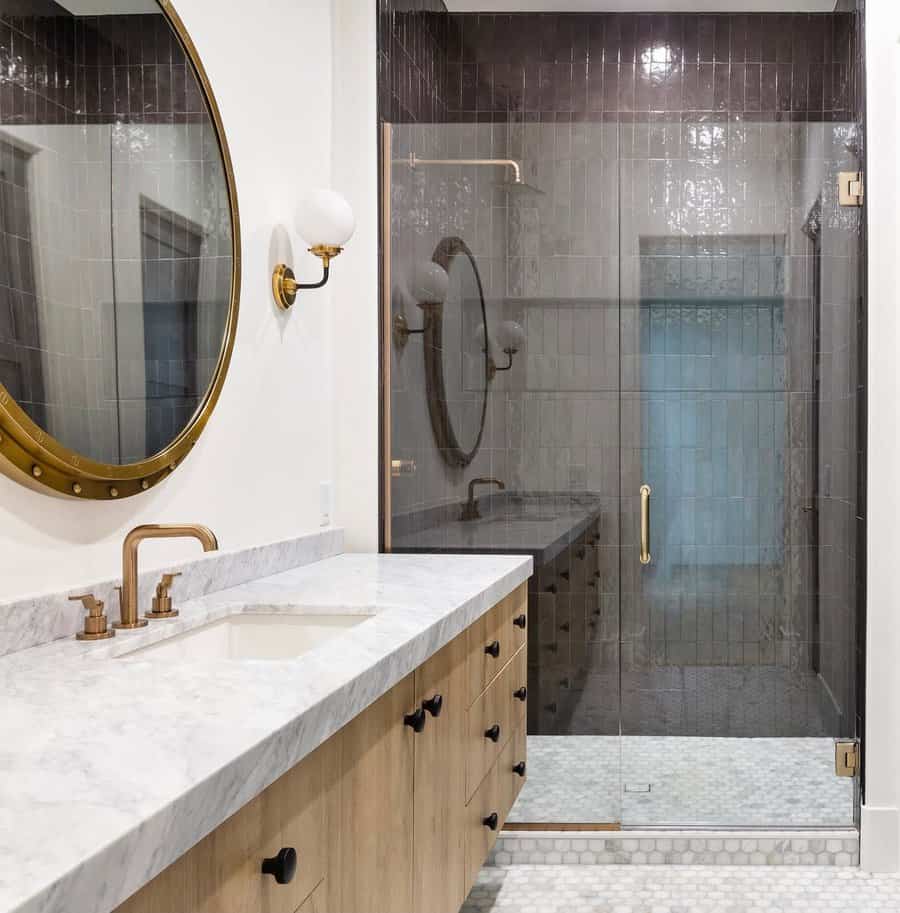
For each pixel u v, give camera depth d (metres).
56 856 0.61
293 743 0.96
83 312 1.51
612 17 3.46
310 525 2.62
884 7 2.73
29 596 1.38
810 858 2.78
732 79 3.45
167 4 1.78
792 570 2.80
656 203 2.82
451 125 2.88
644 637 2.83
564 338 2.84
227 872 0.87
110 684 1.11
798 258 2.79
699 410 2.81
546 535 2.85
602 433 2.83
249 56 2.22
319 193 2.31
